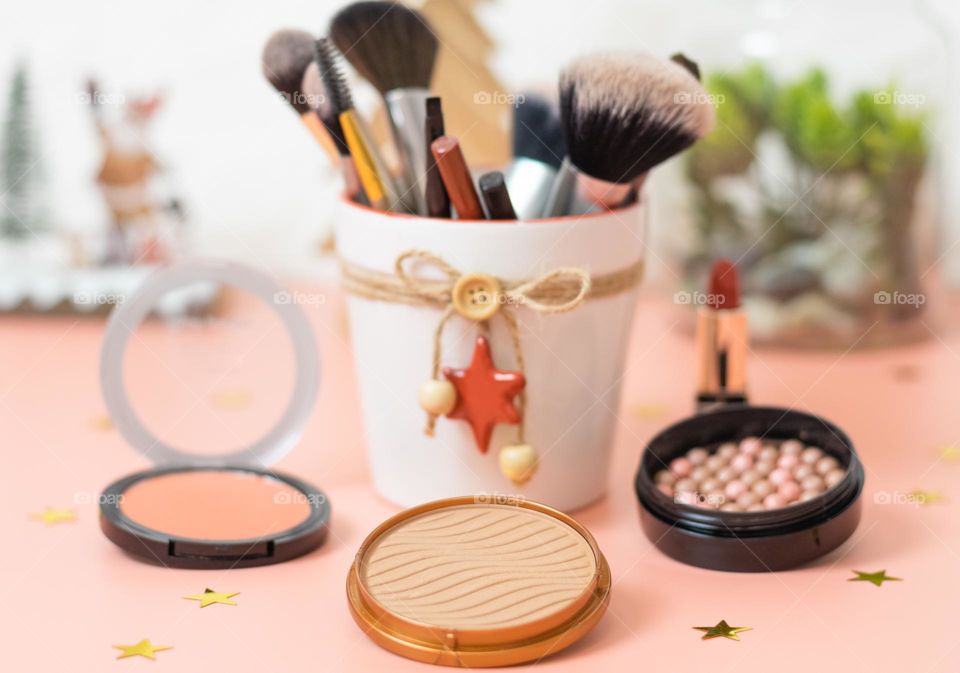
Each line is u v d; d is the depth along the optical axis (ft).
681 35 2.45
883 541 1.85
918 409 2.22
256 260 2.77
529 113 1.91
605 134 1.79
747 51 2.31
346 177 1.92
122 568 1.79
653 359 2.46
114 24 2.69
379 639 1.62
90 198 2.74
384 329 1.86
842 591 1.74
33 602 1.72
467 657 1.58
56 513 1.93
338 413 2.26
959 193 2.60
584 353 1.85
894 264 2.37
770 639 1.65
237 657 1.62
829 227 2.33
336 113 1.86
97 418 2.23
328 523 1.86
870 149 2.28
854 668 1.60
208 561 1.78
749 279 2.39
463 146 2.31
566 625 1.61
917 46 2.30
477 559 1.70
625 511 1.94
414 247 1.80
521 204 1.89
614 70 1.77
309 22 2.68
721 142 2.31
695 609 1.71
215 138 2.72
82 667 1.60
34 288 2.56
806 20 2.31
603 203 1.85
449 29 2.29
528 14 2.64
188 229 2.73
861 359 2.41
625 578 1.77
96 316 2.57
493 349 1.82
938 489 1.97
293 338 2.04
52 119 2.71
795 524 1.76
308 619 1.69
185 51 2.70
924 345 2.46
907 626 1.67
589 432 1.90
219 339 2.53
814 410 2.21
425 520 1.78
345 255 1.89
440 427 1.86
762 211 2.35
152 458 2.02
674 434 1.91
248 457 2.05
